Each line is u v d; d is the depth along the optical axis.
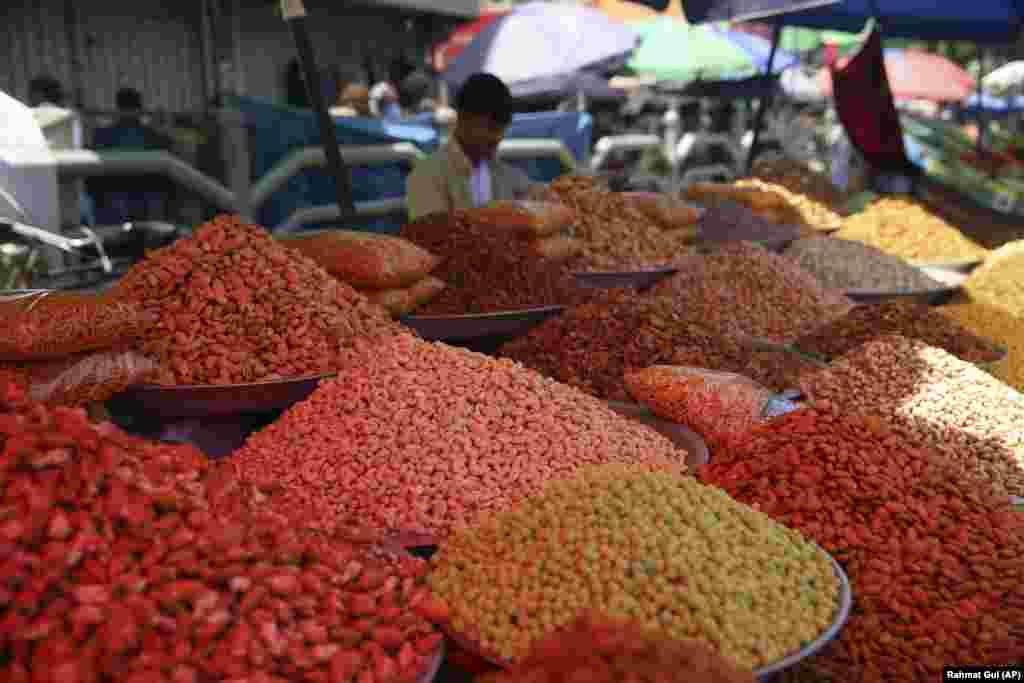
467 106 4.04
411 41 12.97
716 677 1.21
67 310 2.13
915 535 1.93
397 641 1.45
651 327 3.02
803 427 2.23
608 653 1.18
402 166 5.74
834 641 1.77
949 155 7.35
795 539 1.81
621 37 8.50
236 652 1.28
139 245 4.52
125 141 5.71
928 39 6.94
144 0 9.59
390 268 2.95
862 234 5.74
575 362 2.86
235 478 1.66
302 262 2.75
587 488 1.78
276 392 2.36
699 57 9.62
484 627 1.53
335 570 1.55
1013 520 2.04
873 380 2.81
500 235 3.57
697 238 5.26
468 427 2.17
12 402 1.54
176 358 2.37
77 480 1.38
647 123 11.11
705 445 2.47
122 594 1.27
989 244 5.80
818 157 11.23
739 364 2.97
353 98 9.08
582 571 1.56
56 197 2.44
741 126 11.35
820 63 11.16
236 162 4.84
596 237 4.17
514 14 8.77
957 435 2.56
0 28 8.48
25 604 1.21
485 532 1.78
